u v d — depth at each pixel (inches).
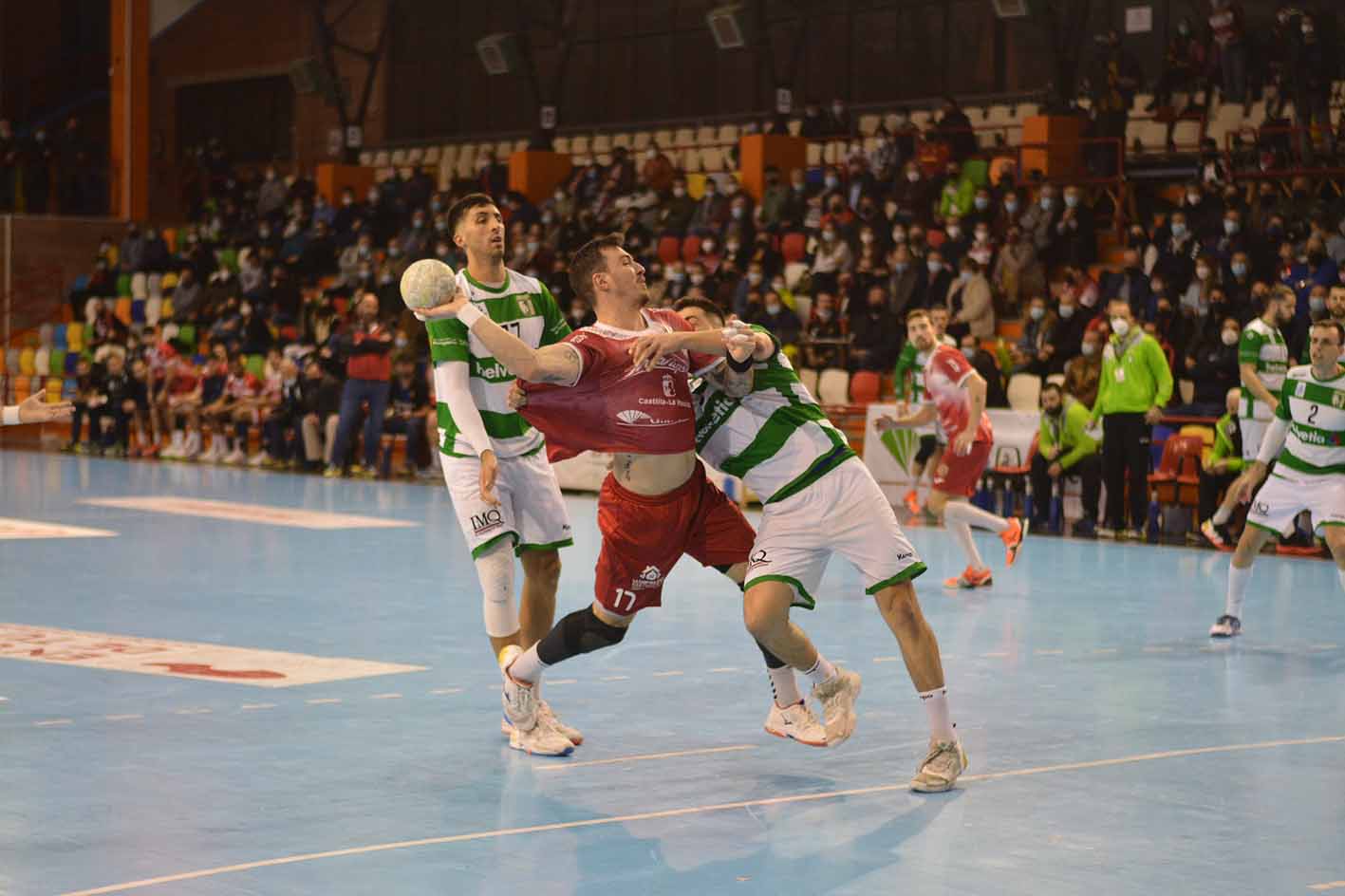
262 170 1343.5
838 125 968.3
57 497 680.4
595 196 968.9
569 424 219.5
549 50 1317.7
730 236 839.1
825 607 394.9
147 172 1290.6
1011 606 405.7
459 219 248.5
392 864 178.1
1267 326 531.2
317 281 1056.8
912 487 676.1
